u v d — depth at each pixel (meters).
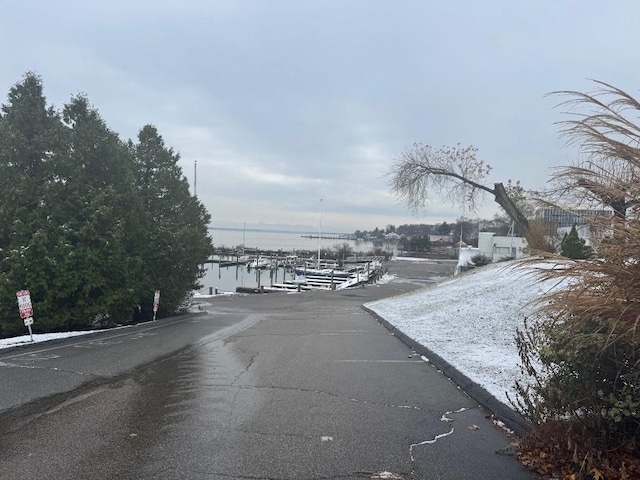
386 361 9.22
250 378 7.80
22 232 12.87
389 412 6.00
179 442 4.93
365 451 4.73
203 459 4.51
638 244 3.76
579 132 4.41
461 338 10.47
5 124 13.62
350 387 7.22
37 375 8.00
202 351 10.48
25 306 11.21
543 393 4.60
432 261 80.25
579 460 3.97
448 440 5.04
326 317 18.19
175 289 18.45
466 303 14.30
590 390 4.03
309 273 49.53
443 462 4.48
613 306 3.79
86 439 5.02
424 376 7.96
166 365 8.91
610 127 4.27
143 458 4.53
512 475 4.19
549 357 4.34
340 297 29.97
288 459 4.53
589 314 3.92
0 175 13.39
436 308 15.16
